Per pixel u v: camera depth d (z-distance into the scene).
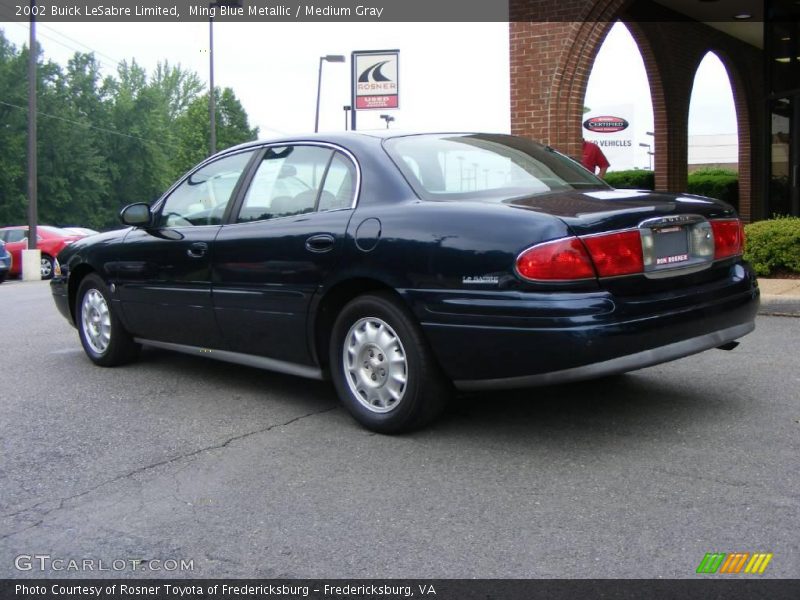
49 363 6.46
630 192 4.33
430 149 4.51
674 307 3.78
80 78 63.38
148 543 3.05
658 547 2.84
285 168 4.82
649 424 4.21
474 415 4.48
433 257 3.82
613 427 4.19
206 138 60.06
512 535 2.99
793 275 8.70
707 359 5.61
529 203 3.86
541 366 3.57
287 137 4.96
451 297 3.76
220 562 2.88
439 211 3.90
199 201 5.30
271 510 3.32
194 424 4.58
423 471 3.68
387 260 3.99
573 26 10.79
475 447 3.97
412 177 4.21
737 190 19.38
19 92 55.00
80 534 3.16
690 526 2.99
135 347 6.10
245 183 5.02
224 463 3.91
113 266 5.81
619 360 3.57
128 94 67.94
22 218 55.41
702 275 4.04
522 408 4.58
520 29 11.19
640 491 3.34
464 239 3.74
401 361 4.07
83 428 4.58
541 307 3.51
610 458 3.73
